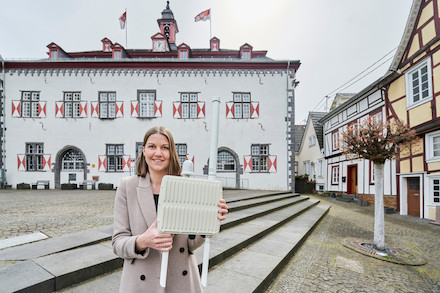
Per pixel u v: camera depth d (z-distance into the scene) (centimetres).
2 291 219
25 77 1570
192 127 1588
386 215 959
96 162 1552
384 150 513
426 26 847
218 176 1577
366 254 478
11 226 465
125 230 124
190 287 127
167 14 2383
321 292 329
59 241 360
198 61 1591
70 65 1573
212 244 416
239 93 1608
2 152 1534
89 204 776
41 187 1528
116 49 1720
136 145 1566
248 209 749
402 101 967
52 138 1553
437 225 768
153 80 1598
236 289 290
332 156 1652
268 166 1577
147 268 121
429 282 371
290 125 1590
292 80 1611
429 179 846
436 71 800
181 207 110
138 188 129
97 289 255
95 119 1572
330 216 891
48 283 244
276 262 379
